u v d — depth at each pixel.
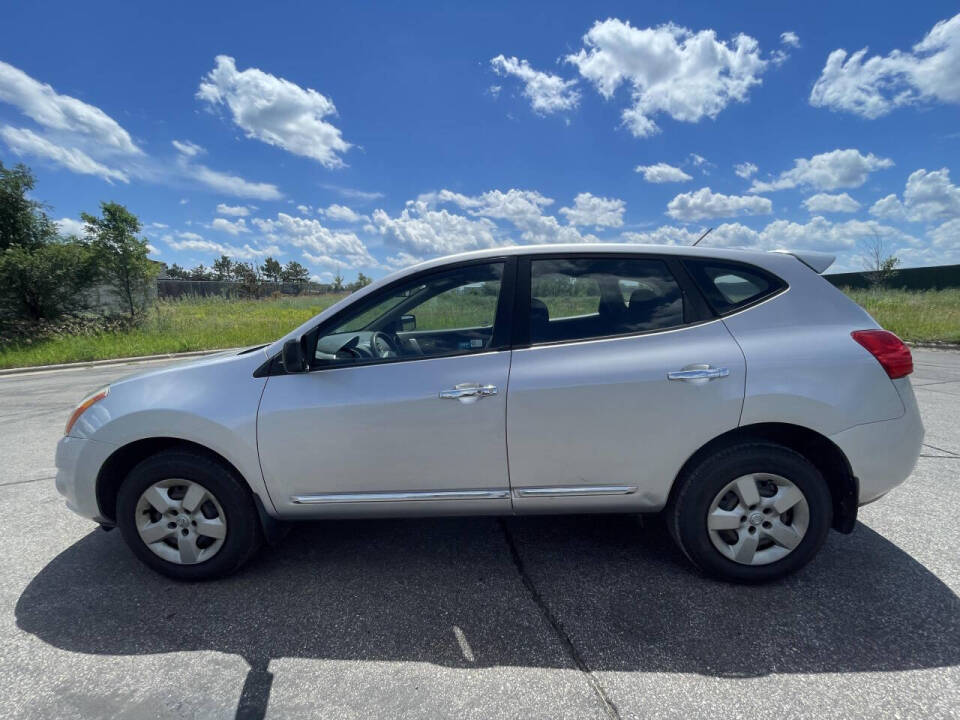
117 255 15.77
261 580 2.87
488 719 1.90
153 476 2.79
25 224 15.61
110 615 2.58
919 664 2.12
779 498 2.62
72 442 2.87
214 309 22.12
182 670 2.19
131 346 13.88
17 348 13.82
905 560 2.90
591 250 2.87
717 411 2.58
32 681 2.13
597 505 2.74
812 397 2.55
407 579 2.85
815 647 2.23
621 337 2.72
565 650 2.26
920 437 2.64
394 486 2.74
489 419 2.64
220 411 2.72
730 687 2.02
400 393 2.67
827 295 2.77
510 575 2.86
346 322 2.85
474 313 2.87
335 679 2.12
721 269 2.82
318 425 2.69
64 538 3.41
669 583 2.74
